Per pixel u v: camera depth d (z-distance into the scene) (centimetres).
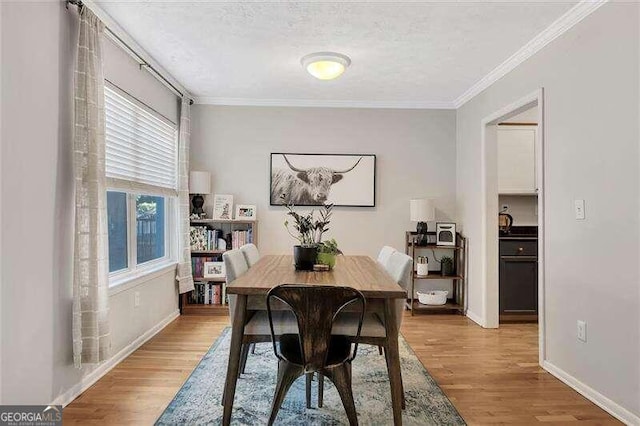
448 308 431
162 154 384
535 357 309
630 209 211
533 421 213
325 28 279
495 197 392
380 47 310
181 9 253
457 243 450
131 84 314
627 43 213
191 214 445
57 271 217
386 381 259
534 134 439
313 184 464
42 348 205
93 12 241
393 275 250
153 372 271
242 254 281
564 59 267
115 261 306
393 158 470
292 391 243
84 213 229
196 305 432
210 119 462
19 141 187
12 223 183
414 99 455
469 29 278
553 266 277
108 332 243
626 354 214
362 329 210
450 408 225
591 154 240
